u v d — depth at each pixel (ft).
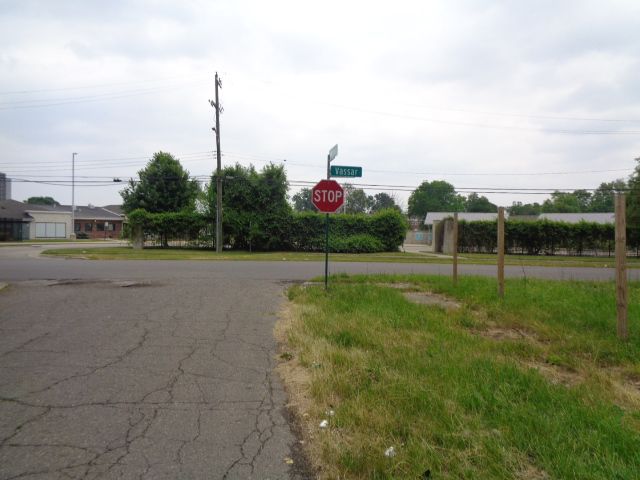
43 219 194.18
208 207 108.88
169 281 40.52
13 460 9.78
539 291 33.17
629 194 108.78
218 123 98.58
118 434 11.15
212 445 10.74
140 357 17.65
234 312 26.94
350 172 35.06
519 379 14.33
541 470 9.45
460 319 24.12
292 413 12.71
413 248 148.36
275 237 106.32
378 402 12.48
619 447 10.14
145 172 137.28
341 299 29.89
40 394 13.65
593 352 18.40
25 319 24.04
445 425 11.26
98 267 53.57
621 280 19.92
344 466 9.63
